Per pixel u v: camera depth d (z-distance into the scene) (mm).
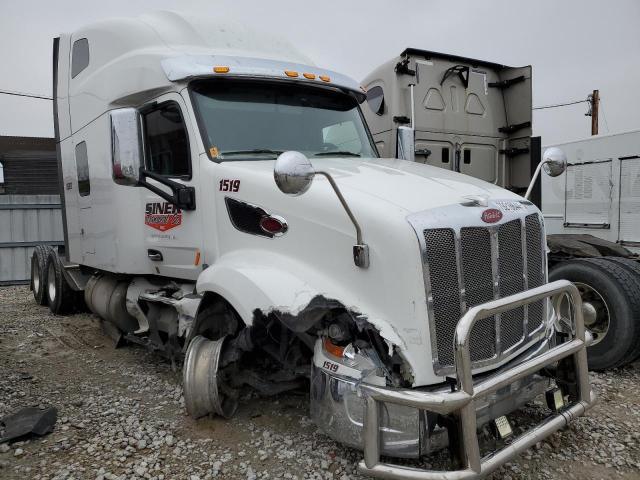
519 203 3510
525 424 3699
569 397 3363
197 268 4344
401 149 5328
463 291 3021
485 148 7305
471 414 2648
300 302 3119
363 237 3049
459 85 7094
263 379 3754
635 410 4133
